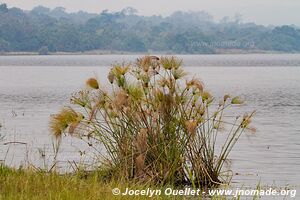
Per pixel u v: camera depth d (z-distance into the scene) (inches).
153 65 1250.0
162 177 1209.4
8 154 1632.6
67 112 1225.4
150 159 1221.7
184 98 1262.3
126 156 1197.7
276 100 4099.4
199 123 1280.8
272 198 1221.7
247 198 1210.6
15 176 1080.2
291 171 1505.9
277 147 1908.2
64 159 1536.7
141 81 1247.5
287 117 2950.3
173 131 1232.2
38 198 944.3
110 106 1238.3
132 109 1229.1
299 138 2126.0
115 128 1235.9
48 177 1084.5
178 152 1226.6
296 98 4279.0
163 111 1232.2
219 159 1282.0
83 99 1245.1
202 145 1259.8
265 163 1619.1
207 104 1279.5
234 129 2272.4
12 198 936.9
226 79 7391.7
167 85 1255.5
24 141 1902.1
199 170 1246.3
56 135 1222.9
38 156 1590.8
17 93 4842.5
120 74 1238.3
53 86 5826.8
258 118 2893.7
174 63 1253.1
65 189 989.8
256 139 2066.9
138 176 1191.6
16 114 3029.0
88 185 1043.9
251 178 1409.9
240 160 1657.2
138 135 1200.8
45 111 3223.4
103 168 1232.2
